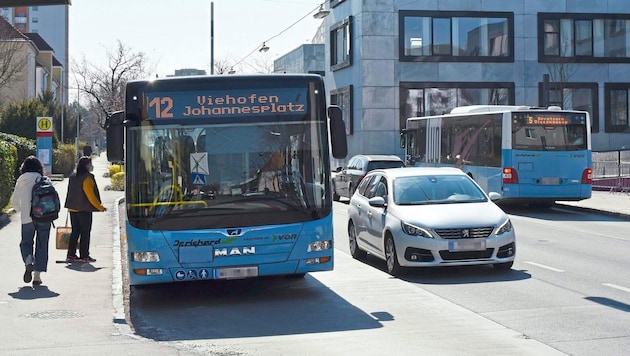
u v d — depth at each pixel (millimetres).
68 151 48406
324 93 10867
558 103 47594
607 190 32906
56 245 15156
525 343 8094
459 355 7617
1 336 8562
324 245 10547
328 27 52875
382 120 46500
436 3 46781
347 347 8086
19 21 116188
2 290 11375
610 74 48031
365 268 13992
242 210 10344
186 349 8086
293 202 10484
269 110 10648
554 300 10547
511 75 47344
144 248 10203
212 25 39781
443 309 10102
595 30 48031
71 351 7891
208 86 10586
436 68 46812
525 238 18344
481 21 47125
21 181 11617
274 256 10352
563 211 26219
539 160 24625
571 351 7719
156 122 10484
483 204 13375
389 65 46562
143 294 11852
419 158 32156
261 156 10531
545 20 47469
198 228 10266
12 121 46812
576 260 14484
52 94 58781
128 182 10375
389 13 46562
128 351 7895
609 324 8977
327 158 10727
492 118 25562
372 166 29016
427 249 12352
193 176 10375
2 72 47406
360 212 14828
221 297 11438
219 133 10516
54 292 11219
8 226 19531
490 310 9953
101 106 55938
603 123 48000
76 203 14078
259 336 8758
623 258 14734
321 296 11297
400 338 8453
